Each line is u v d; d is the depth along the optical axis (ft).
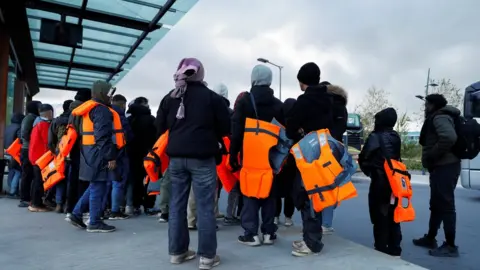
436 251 17.25
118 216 19.70
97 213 16.48
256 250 14.06
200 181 11.90
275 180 14.83
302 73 13.91
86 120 16.25
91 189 16.39
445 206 17.08
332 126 14.15
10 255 13.01
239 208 19.56
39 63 44.01
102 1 26.91
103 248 13.96
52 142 19.67
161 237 15.62
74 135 17.92
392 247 14.65
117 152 16.85
